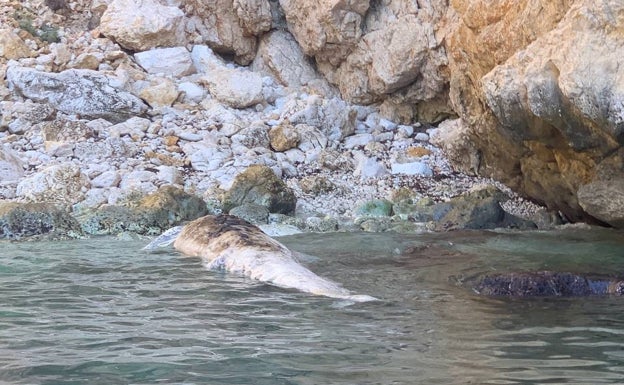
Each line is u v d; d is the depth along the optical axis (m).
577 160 9.15
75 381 3.83
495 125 10.23
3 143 14.38
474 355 4.35
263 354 4.34
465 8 9.86
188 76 18.03
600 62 6.92
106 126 15.62
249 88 17.22
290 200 12.46
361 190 13.73
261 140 15.57
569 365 4.14
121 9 18.30
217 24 19.00
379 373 3.98
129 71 17.38
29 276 7.00
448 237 9.95
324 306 5.77
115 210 10.98
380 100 17.98
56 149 14.10
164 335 4.80
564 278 6.47
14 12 18.58
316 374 3.96
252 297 6.08
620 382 3.82
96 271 7.29
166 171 13.44
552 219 11.27
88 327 5.01
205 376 3.92
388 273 7.32
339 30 17.30
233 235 8.05
